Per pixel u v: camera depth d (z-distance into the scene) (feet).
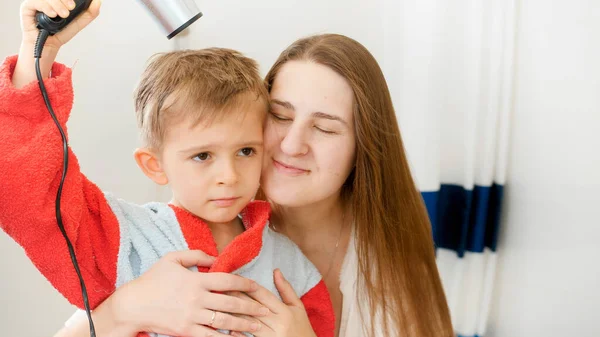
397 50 4.94
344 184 3.39
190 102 2.38
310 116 2.73
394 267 3.28
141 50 4.40
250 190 2.59
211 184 2.47
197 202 2.51
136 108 2.61
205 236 2.66
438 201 4.74
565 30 4.52
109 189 4.46
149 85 2.52
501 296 5.08
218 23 4.73
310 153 2.81
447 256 4.86
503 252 5.03
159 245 2.59
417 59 4.51
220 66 2.56
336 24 5.06
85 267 2.40
